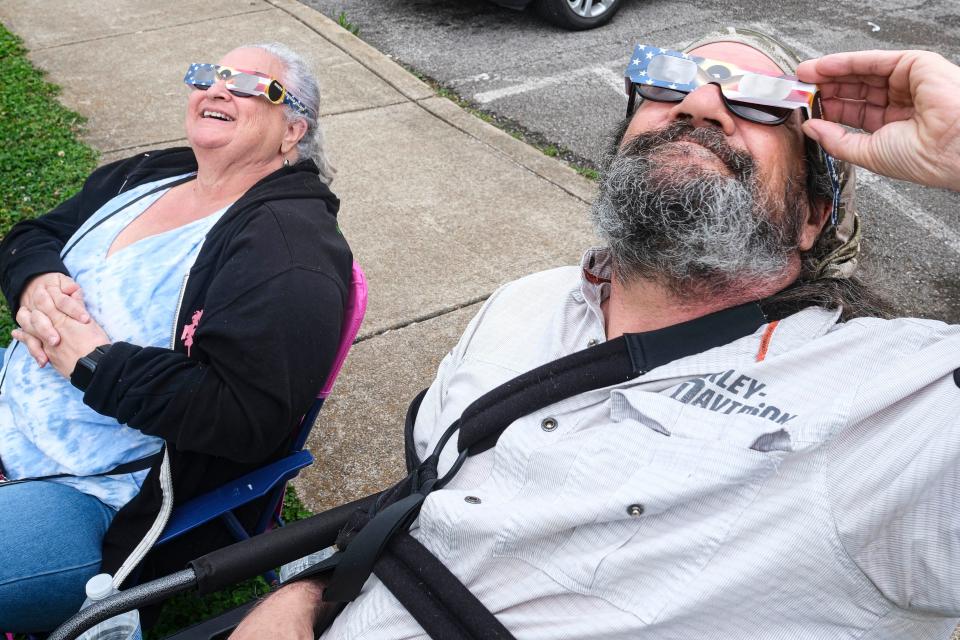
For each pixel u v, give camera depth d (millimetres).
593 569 1263
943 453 1143
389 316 3225
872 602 1211
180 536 1953
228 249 1896
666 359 1374
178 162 2346
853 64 1290
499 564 1342
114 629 1655
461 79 5281
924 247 3758
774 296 1414
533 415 1420
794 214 1415
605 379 1385
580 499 1306
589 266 1614
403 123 4680
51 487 1842
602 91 5086
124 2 6406
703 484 1225
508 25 6145
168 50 5504
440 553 1393
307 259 1861
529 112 4840
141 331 1954
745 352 1361
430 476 1485
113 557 1783
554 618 1297
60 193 3910
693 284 1409
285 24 5930
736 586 1206
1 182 3979
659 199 1361
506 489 1396
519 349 1617
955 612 1157
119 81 5062
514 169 4234
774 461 1207
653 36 5879
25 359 2064
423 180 4137
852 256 1493
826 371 1286
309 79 2285
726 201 1345
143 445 1916
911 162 1200
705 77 1410
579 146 4477
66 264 2154
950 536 1139
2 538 1721
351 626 1428
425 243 3664
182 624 2117
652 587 1248
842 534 1183
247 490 1885
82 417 1933
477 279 3436
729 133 1389
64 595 1756
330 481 2539
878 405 1191
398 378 2932
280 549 1551
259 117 2156
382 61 5391
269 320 1770
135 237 2170
